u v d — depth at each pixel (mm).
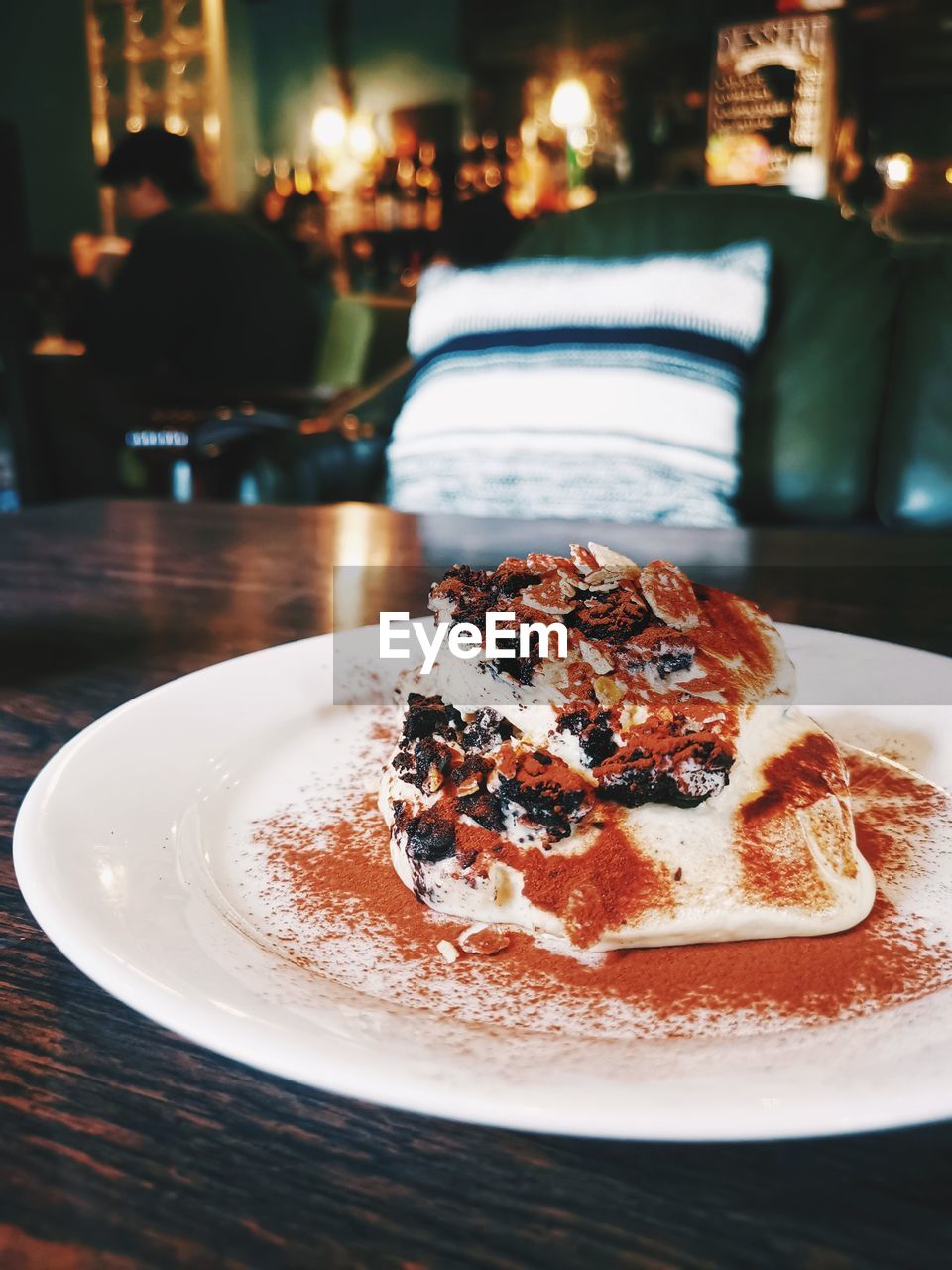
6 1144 175
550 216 1416
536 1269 149
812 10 2627
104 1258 152
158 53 3840
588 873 270
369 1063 170
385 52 3588
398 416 1421
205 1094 188
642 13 2949
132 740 339
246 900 272
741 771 307
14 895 266
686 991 230
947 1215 159
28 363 2158
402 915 271
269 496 1322
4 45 4047
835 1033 193
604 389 1192
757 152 2734
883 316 1235
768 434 1257
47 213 4152
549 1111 156
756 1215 159
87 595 613
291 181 3576
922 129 2648
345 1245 154
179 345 2152
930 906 271
